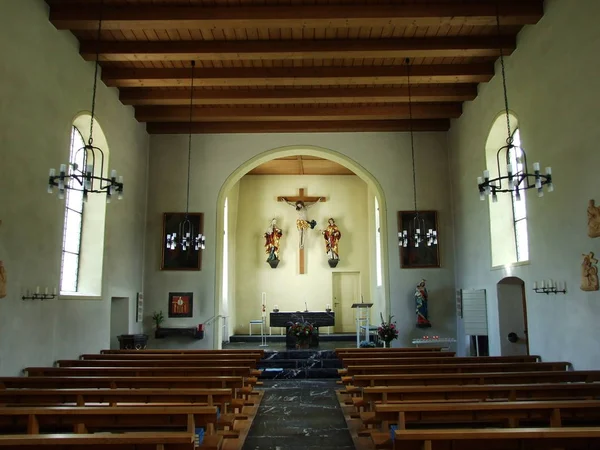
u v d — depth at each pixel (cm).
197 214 1531
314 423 796
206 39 1084
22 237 850
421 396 589
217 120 1496
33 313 882
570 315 871
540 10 948
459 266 1480
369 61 1197
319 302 2077
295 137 1569
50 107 952
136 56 1100
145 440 360
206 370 809
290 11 954
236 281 2086
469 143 1379
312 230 2123
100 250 1186
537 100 980
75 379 682
